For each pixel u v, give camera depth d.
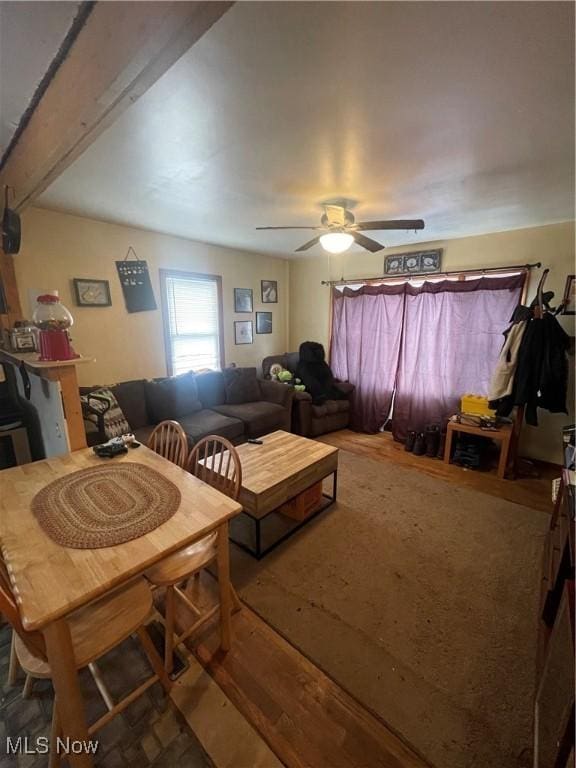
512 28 0.97
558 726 0.96
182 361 4.11
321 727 1.25
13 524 1.21
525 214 2.89
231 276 4.52
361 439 4.33
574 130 1.55
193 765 1.14
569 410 3.29
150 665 1.47
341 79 1.20
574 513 1.31
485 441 3.58
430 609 1.76
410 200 2.53
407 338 4.14
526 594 1.86
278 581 1.94
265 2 0.87
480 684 1.40
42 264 2.86
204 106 1.36
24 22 0.98
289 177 2.10
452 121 1.48
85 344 3.22
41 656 1.02
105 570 1.00
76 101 1.14
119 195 2.45
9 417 2.47
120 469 1.66
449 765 1.15
